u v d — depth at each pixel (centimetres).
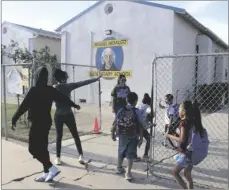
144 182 516
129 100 520
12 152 677
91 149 708
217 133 902
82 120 1119
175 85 1413
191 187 449
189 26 1561
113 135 546
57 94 528
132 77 1538
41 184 504
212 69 1709
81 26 1723
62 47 1797
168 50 1421
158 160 629
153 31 1462
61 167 585
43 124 507
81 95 1744
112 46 1605
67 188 489
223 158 662
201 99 1262
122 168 554
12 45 2345
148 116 602
